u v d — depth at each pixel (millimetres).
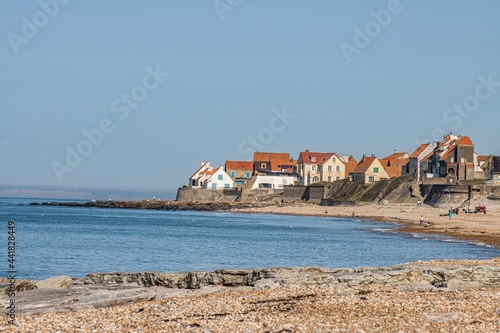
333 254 83625
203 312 31391
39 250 87938
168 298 36781
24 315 32875
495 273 39812
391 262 74312
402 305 31438
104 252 85938
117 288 42844
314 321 28688
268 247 94125
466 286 37250
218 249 91125
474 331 26453
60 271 65938
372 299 33062
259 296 35031
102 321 30453
